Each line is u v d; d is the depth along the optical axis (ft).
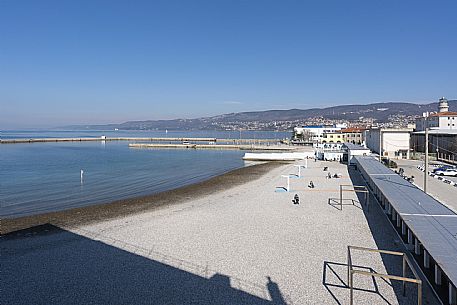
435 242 46.09
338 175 169.58
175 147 472.44
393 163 185.98
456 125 287.48
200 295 47.93
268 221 85.51
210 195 124.26
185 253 63.52
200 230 77.97
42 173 197.67
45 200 122.83
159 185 157.79
